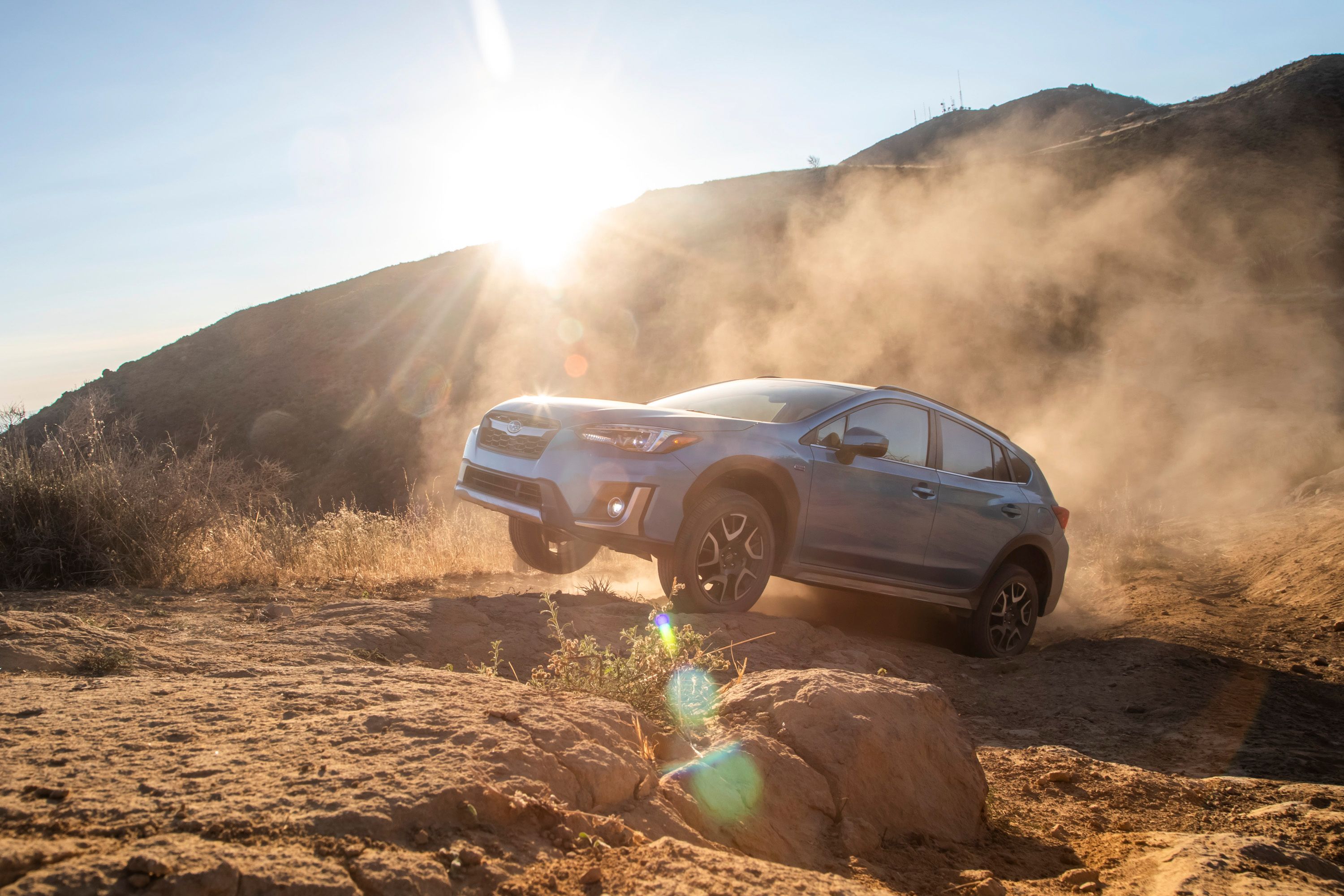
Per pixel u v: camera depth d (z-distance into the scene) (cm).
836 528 566
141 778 196
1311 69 6688
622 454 505
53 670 338
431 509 923
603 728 269
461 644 453
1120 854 294
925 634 695
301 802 188
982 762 388
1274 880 254
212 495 719
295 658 397
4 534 598
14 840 160
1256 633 695
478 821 196
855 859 259
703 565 523
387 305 6775
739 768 274
